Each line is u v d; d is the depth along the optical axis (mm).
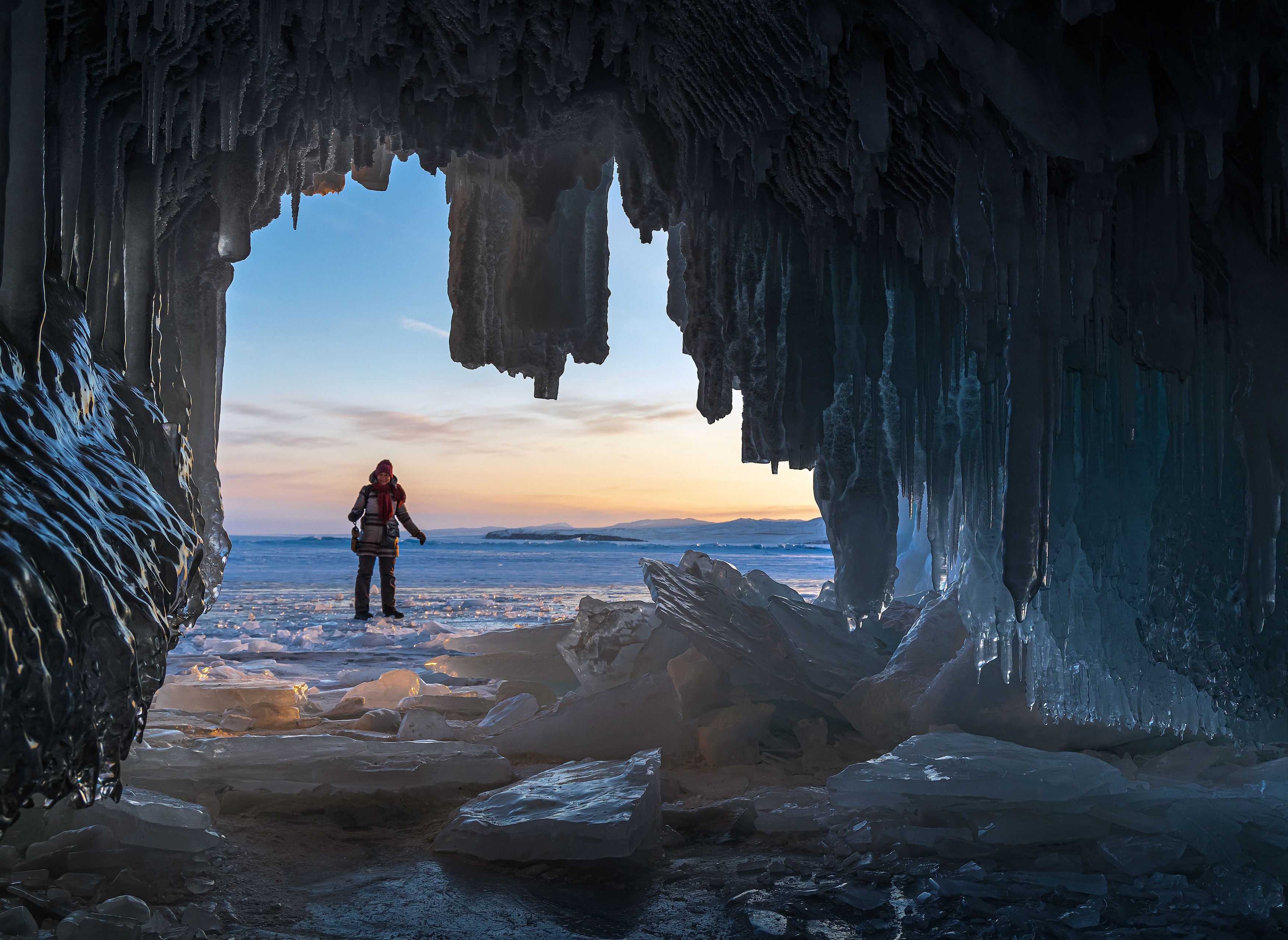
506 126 3867
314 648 7434
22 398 2062
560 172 4613
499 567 29609
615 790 2840
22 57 2168
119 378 2967
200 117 3240
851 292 4188
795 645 4797
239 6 2955
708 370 4664
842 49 3002
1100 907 2203
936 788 2857
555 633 6145
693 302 4633
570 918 2143
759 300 4375
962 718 3846
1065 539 3801
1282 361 3117
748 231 4305
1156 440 3775
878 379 4195
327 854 2605
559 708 3992
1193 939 2031
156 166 3320
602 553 53375
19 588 1590
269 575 21984
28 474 1880
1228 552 3543
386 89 3543
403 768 3236
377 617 10164
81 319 2709
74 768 1732
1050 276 3094
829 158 3691
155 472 2891
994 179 3031
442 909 2191
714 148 3971
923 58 2785
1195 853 2619
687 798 3225
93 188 2986
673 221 4883
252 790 3123
